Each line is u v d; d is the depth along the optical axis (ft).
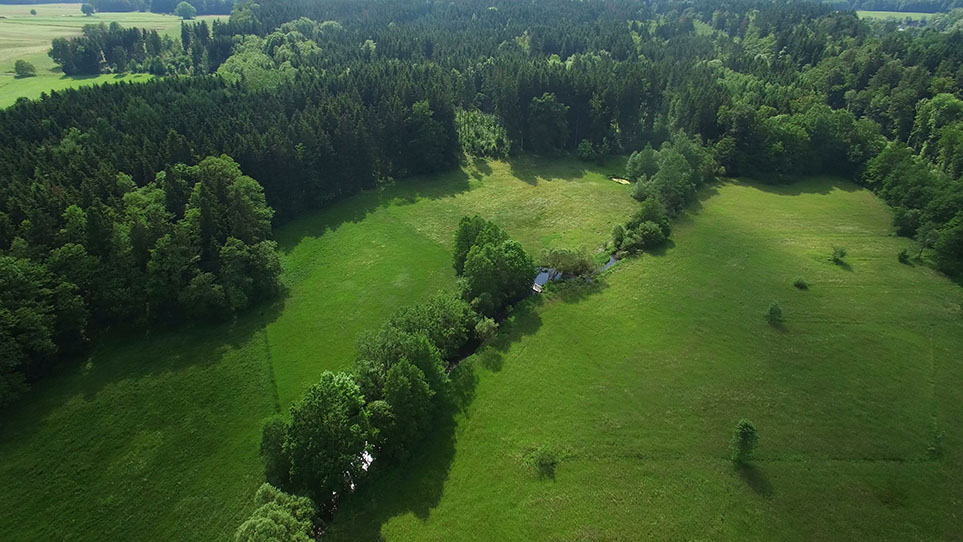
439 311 244.63
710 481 183.93
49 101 374.43
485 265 265.13
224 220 290.15
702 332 256.11
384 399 189.57
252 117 385.50
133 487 189.88
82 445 203.41
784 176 427.33
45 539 173.47
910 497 178.60
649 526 169.89
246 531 143.95
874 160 405.18
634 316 267.80
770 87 515.50
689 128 470.39
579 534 167.94
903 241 333.21
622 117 499.92
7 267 216.74
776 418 208.95
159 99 398.62
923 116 438.40
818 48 628.69
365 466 190.29
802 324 260.21
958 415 209.05
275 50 622.95
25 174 288.92
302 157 368.89
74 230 251.19
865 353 241.14
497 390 225.15
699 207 380.58
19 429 207.41
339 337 262.67
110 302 250.57
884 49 571.69
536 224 370.12
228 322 269.85
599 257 323.78
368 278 309.22
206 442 206.80
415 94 447.42
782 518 172.14
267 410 221.46
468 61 604.90
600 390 223.92
